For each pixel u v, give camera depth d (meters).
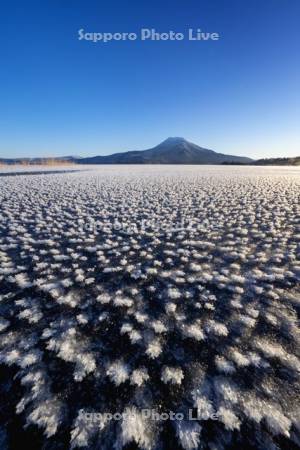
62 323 3.38
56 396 2.34
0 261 5.44
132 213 9.98
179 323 3.38
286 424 2.09
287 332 3.18
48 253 5.93
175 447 1.95
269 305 3.78
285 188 16.45
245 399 2.30
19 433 2.06
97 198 13.18
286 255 5.65
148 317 3.50
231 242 6.59
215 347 2.94
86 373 2.58
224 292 4.16
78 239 6.90
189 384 2.46
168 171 39.16
